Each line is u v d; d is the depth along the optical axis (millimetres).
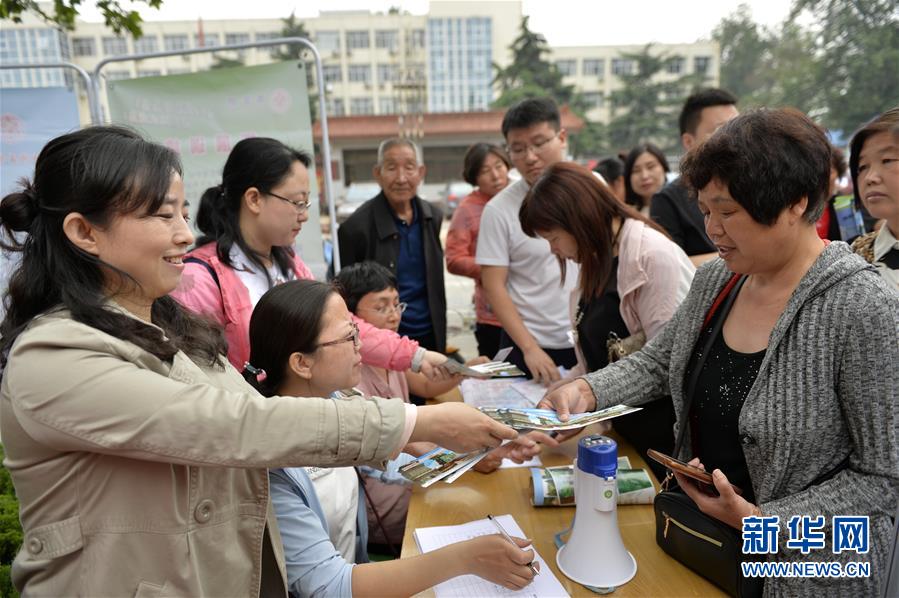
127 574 870
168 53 2971
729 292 1252
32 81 24766
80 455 853
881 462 984
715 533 1127
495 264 2627
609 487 1172
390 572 1140
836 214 2996
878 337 961
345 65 38031
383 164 3033
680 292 1682
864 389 979
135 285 917
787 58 27891
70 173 846
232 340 1748
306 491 1294
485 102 41406
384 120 26891
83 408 793
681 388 1329
